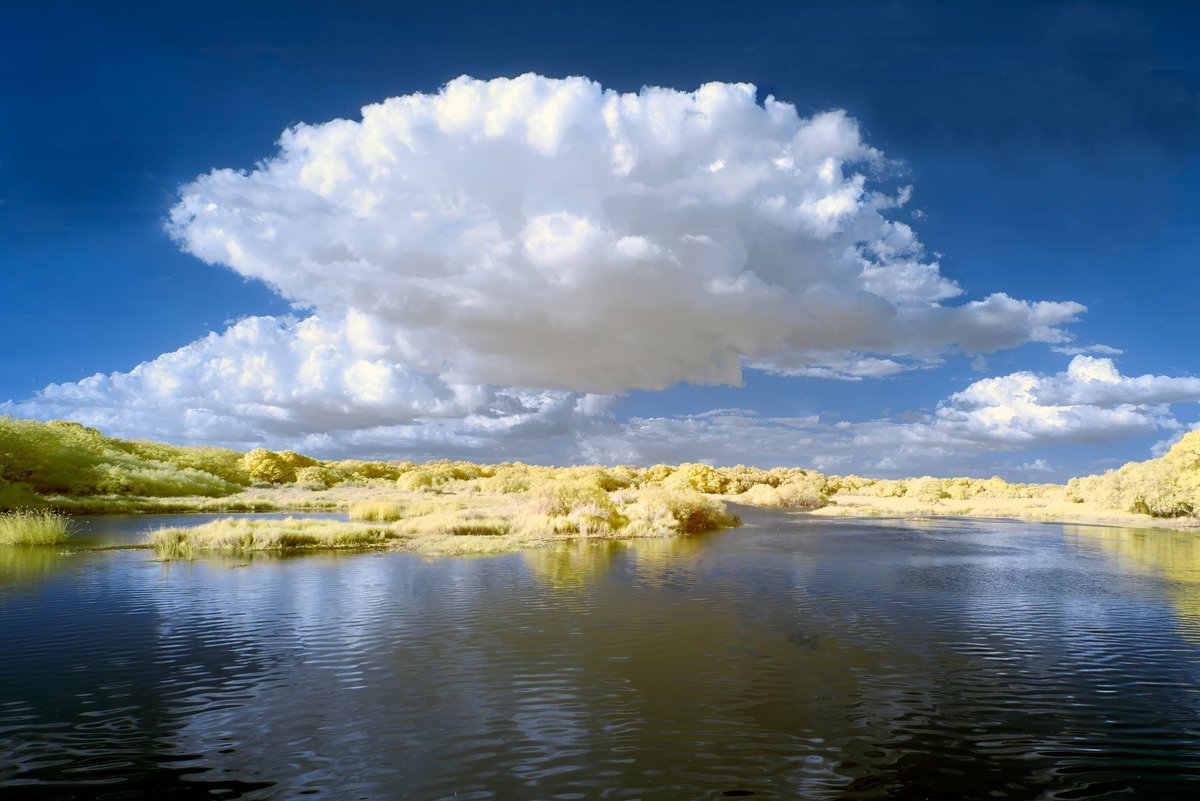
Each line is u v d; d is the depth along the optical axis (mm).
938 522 48750
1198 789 7301
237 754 7969
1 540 27938
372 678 10789
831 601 17281
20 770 7527
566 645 12781
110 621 14469
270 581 19297
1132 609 16719
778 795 7031
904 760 7941
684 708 9547
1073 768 7801
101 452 67812
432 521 34281
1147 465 57375
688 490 50031
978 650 12805
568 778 7387
